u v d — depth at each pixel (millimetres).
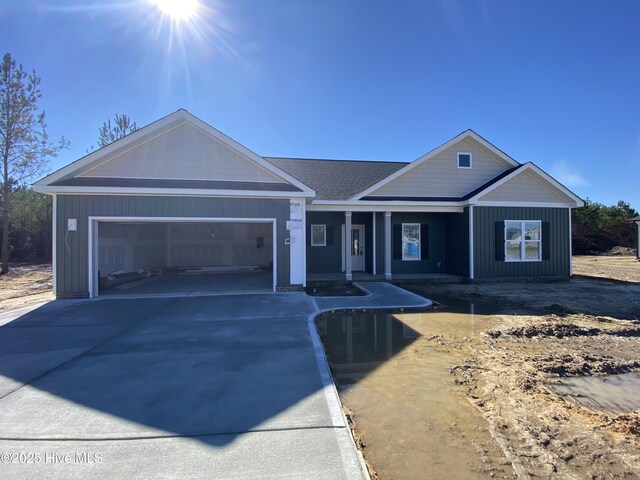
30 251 24062
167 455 2668
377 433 3215
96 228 9695
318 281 12273
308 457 2658
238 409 3393
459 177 14000
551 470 2689
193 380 4086
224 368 4465
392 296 9758
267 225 18703
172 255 17766
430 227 14570
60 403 3512
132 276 13188
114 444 2807
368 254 14539
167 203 9805
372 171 16047
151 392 3768
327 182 14352
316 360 4762
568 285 12352
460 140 13875
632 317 7793
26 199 22250
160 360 4754
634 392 4203
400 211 13156
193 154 10359
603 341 6125
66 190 9336
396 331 6691
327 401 3578
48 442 2842
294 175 14852
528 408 3697
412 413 3596
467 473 2646
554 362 5027
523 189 13180
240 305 8445
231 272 16891
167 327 6461
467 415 3553
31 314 7531
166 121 10109
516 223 13117
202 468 2521
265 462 2596
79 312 7715
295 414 3305
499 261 13016
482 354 5414
